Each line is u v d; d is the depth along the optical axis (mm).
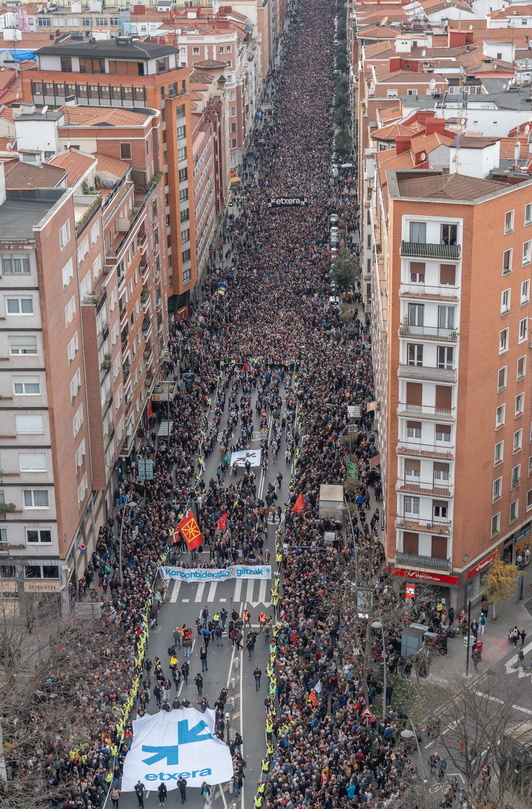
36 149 133125
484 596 106312
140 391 145125
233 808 83625
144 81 174625
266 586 114125
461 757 84812
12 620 95625
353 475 122812
